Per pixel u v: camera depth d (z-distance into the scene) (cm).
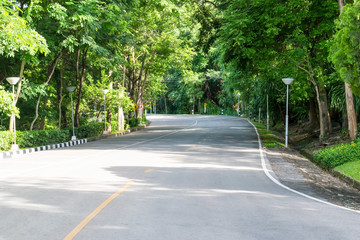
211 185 1005
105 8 2447
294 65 2536
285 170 1351
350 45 1513
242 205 775
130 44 2852
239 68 2962
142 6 3384
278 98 3828
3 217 675
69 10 2283
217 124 5344
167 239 548
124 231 587
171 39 4506
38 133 2419
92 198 834
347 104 2195
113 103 3750
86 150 2103
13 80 2159
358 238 564
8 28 1764
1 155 1845
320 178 1287
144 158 1641
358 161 1531
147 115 10375
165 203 786
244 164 1461
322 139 2573
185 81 8750
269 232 588
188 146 2255
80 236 562
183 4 3475
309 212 726
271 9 2422
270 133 3462
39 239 549
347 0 2180
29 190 929
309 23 2539
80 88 3209
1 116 3122
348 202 874
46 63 3003
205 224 629
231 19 2484
